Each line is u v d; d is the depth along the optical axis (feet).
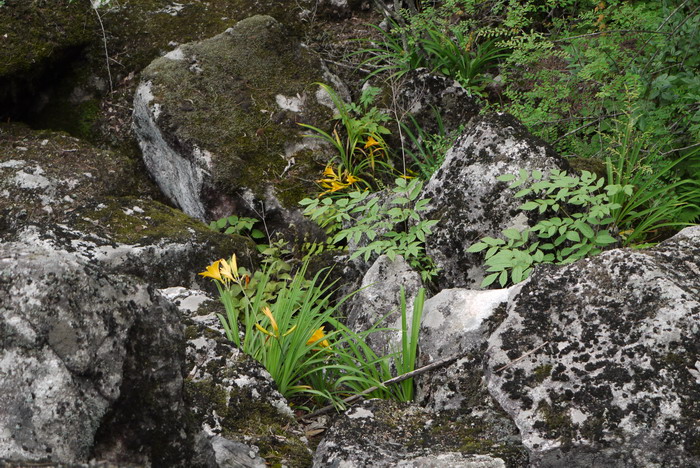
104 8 27.02
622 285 12.74
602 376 12.00
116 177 23.36
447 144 23.36
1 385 8.96
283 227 22.07
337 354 16.26
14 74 24.62
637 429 11.44
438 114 24.30
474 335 14.82
